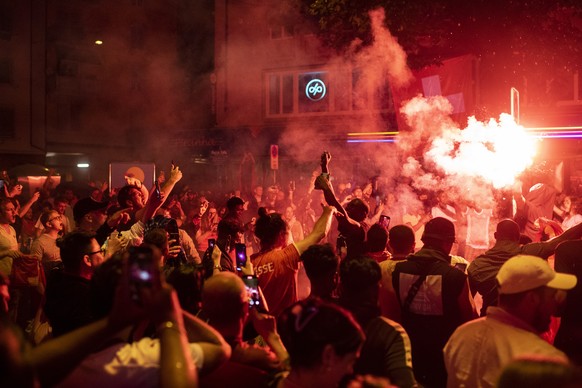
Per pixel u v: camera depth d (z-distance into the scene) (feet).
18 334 6.61
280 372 9.13
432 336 13.88
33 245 27.20
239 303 9.96
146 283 6.99
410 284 14.02
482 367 9.86
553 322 17.46
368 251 16.85
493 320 10.00
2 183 38.91
